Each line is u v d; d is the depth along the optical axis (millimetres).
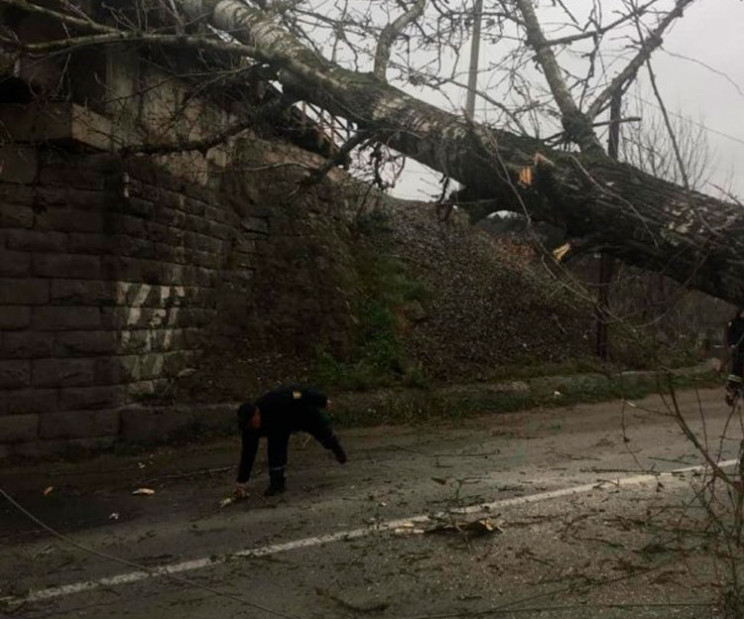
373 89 5668
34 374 8344
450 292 14430
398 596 4641
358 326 12180
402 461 8305
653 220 3693
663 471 7590
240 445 9148
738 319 6453
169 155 9609
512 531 5750
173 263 9789
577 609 4418
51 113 8273
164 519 6297
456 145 4766
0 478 7750
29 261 8328
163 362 9617
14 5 6805
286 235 12258
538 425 10461
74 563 5289
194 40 6980
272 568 5117
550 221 4234
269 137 11781
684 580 4801
